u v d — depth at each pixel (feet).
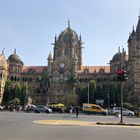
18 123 116.67
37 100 538.47
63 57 540.52
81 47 575.38
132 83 414.00
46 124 114.73
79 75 549.95
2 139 65.21
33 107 309.01
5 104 462.19
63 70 533.96
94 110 274.16
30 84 559.38
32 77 563.07
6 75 529.04
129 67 447.83
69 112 298.76
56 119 154.81
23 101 467.93
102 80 542.16
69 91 510.58
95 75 545.85
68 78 526.16
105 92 437.17
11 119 143.64
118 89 427.33
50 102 518.78
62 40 567.18
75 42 570.46
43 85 529.86
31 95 549.54
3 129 89.97
